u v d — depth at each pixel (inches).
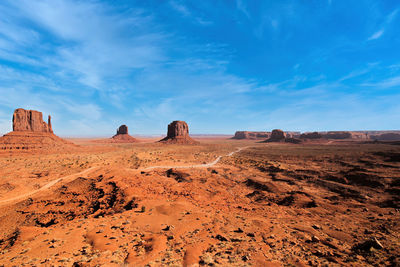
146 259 467.5
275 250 535.8
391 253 516.7
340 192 1660.9
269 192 1628.9
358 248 568.1
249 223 796.6
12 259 498.3
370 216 981.8
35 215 1208.8
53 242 612.7
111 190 1358.3
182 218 827.4
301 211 1085.8
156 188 1469.0
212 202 1267.2
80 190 1492.4
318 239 630.5
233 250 529.0
